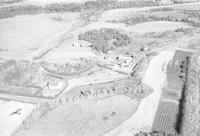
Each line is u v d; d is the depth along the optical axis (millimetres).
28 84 84438
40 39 123000
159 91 79750
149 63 96375
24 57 104062
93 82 85438
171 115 69312
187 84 81625
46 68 94312
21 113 70625
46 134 63094
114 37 121312
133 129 64312
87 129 64500
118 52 106750
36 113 69375
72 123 66750
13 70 90688
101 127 65062
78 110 71750
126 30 131500
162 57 100562
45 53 108250
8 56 105250
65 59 101625
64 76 89312
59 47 114000
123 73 90562
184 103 72250
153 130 63719
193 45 109625
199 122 64750
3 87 82875
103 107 72875
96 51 108562
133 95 78062
